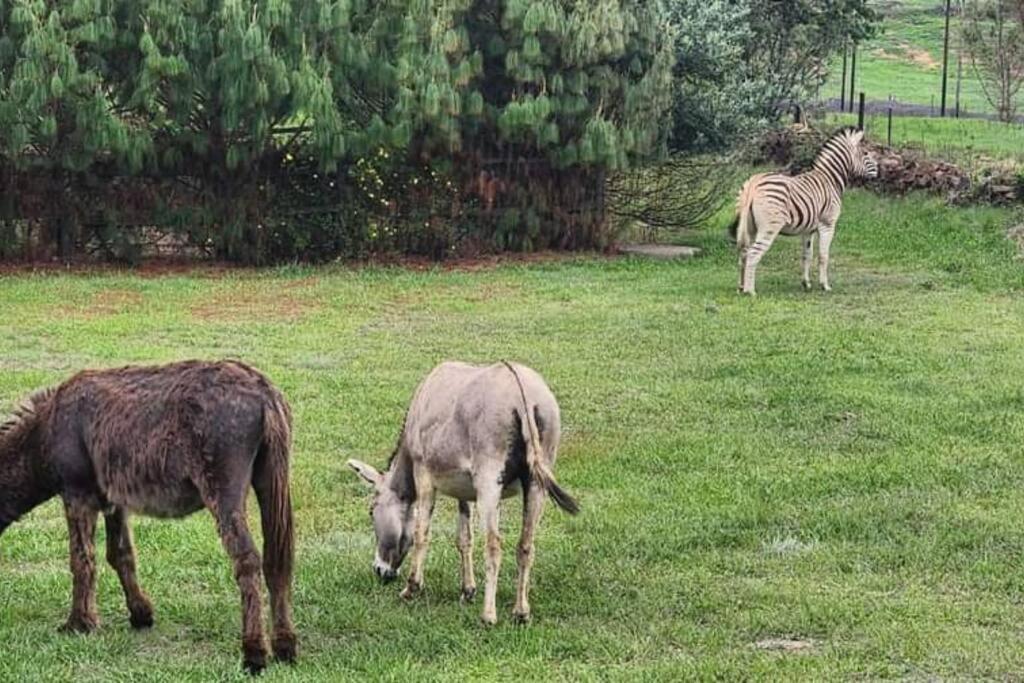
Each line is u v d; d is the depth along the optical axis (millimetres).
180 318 20969
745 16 32969
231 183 26578
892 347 18891
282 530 8578
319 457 13727
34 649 8883
